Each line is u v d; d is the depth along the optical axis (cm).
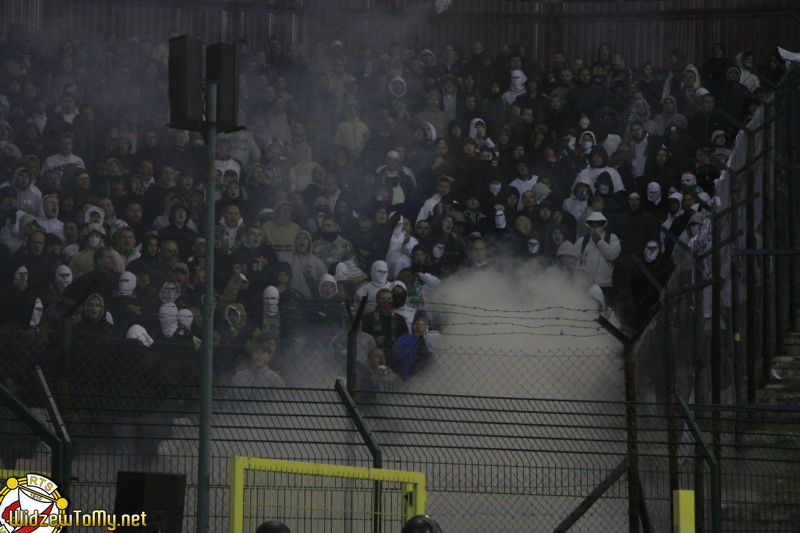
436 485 3947
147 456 3522
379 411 4288
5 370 4044
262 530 2659
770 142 5203
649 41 9706
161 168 6944
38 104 8050
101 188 7194
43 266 5956
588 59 9825
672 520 3534
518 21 9831
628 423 3628
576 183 7306
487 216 7025
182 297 5506
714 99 8056
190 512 3578
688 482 3922
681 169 7475
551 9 9881
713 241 4506
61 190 6988
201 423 2997
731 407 3866
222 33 9575
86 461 3600
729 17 9575
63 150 7456
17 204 6838
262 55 8712
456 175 7550
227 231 6556
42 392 3184
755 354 4872
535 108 8231
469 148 7600
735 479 4188
